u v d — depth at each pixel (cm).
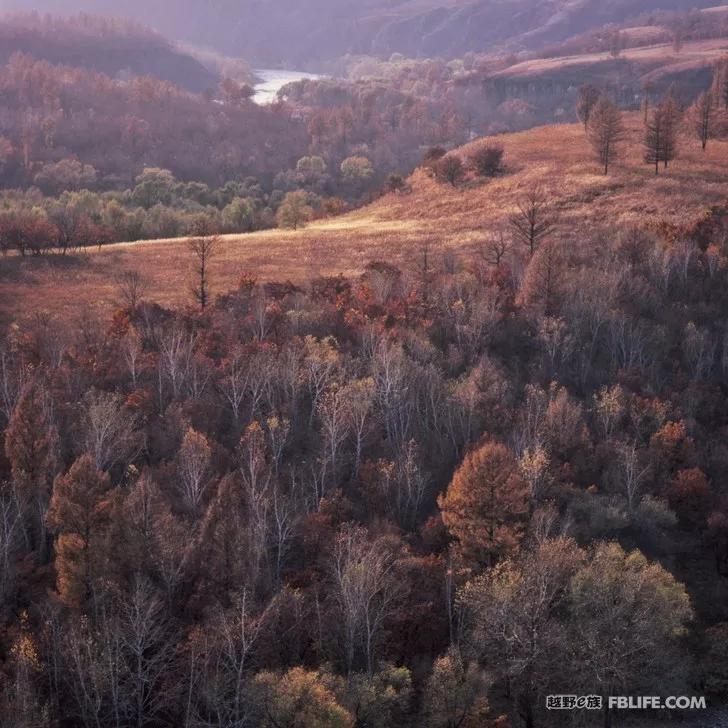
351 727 3859
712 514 5853
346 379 7031
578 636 4531
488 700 4584
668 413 6825
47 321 8012
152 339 7562
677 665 4709
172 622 4534
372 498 5856
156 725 4103
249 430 6144
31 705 3734
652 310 8325
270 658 4269
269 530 5200
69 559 4647
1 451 5888
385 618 4678
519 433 6425
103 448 5894
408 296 8631
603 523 5619
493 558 5159
